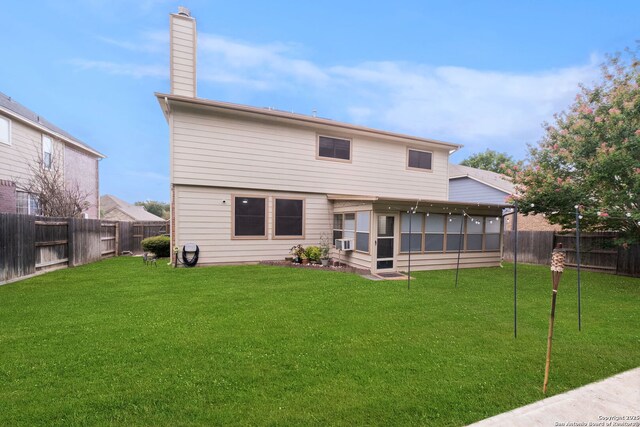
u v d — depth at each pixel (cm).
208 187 981
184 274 822
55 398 264
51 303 543
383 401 265
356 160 1201
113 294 609
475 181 1853
